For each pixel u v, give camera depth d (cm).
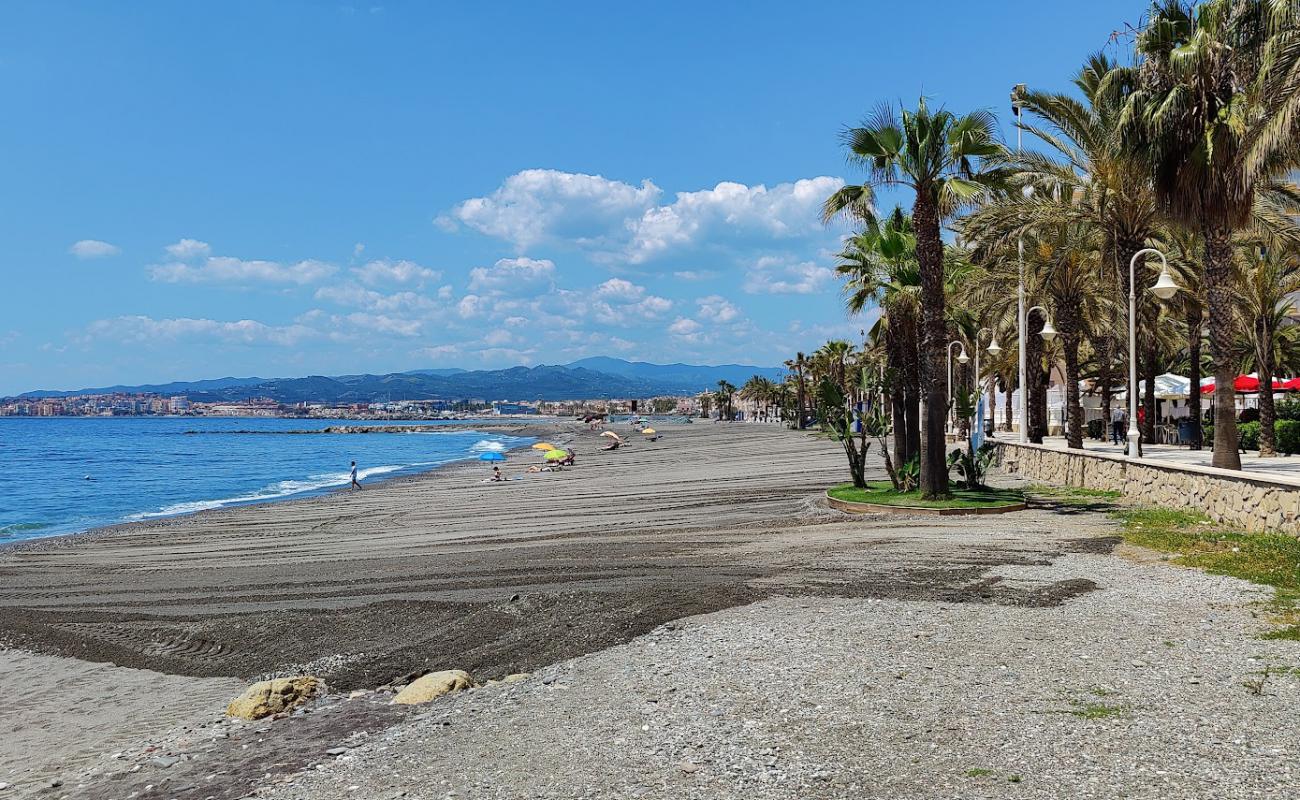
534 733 618
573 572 1417
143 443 13100
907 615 921
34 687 995
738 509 2384
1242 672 665
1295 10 1388
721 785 495
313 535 2462
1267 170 1659
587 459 6788
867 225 2462
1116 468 2139
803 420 10962
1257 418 3856
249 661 1056
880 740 552
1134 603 934
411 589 1373
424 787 526
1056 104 2445
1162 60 1923
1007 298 3547
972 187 1925
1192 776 473
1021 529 1598
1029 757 511
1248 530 1424
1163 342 4159
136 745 741
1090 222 2611
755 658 775
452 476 5362
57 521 3441
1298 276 2888
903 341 2464
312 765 596
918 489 2272
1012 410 5397
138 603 1423
